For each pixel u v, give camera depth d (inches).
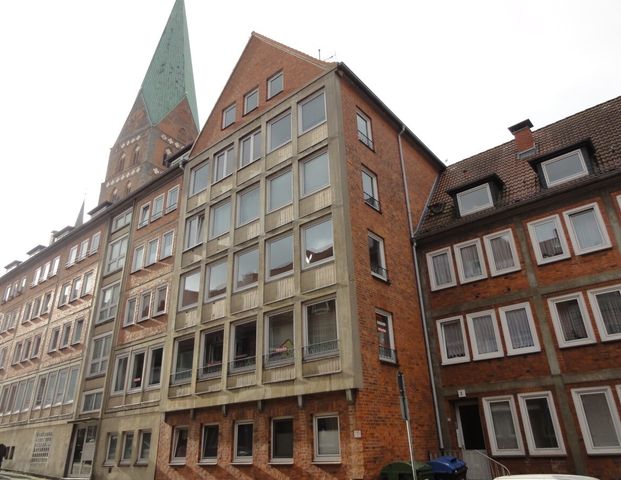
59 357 1130.7
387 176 786.8
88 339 1045.2
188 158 959.0
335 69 741.3
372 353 589.0
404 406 427.5
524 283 669.9
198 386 720.3
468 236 746.8
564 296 631.8
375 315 627.8
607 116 771.4
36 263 1449.3
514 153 855.7
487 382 657.6
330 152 689.6
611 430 556.4
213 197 859.4
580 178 663.8
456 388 681.0
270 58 887.1
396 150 851.4
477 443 665.6
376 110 827.4
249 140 845.2
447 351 714.2
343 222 629.3
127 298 1000.2
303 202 691.4
